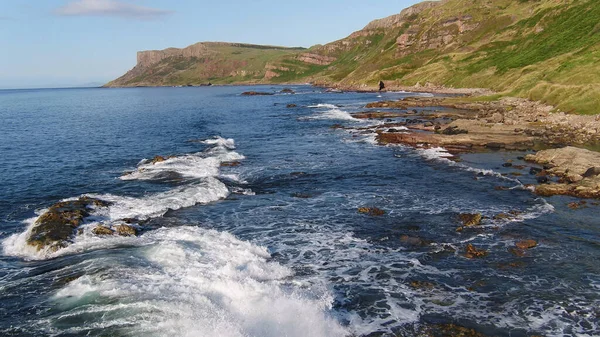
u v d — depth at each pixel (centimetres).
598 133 3784
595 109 4419
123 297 1188
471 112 6031
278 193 2419
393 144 3938
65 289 1251
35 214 2045
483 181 2603
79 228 1742
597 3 8119
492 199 2242
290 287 1309
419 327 1102
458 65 11788
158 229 1792
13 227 1858
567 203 2142
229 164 3164
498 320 1135
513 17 12812
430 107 7081
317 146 3975
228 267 1395
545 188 2319
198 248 1574
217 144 4141
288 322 1100
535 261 1494
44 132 5209
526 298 1248
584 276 1383
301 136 4622
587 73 5209
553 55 7631
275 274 1396
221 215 2028
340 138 4403
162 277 1313
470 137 3800
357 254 1572
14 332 1047
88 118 7175
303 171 2945
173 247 1555
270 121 6172
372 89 13650
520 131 4034
